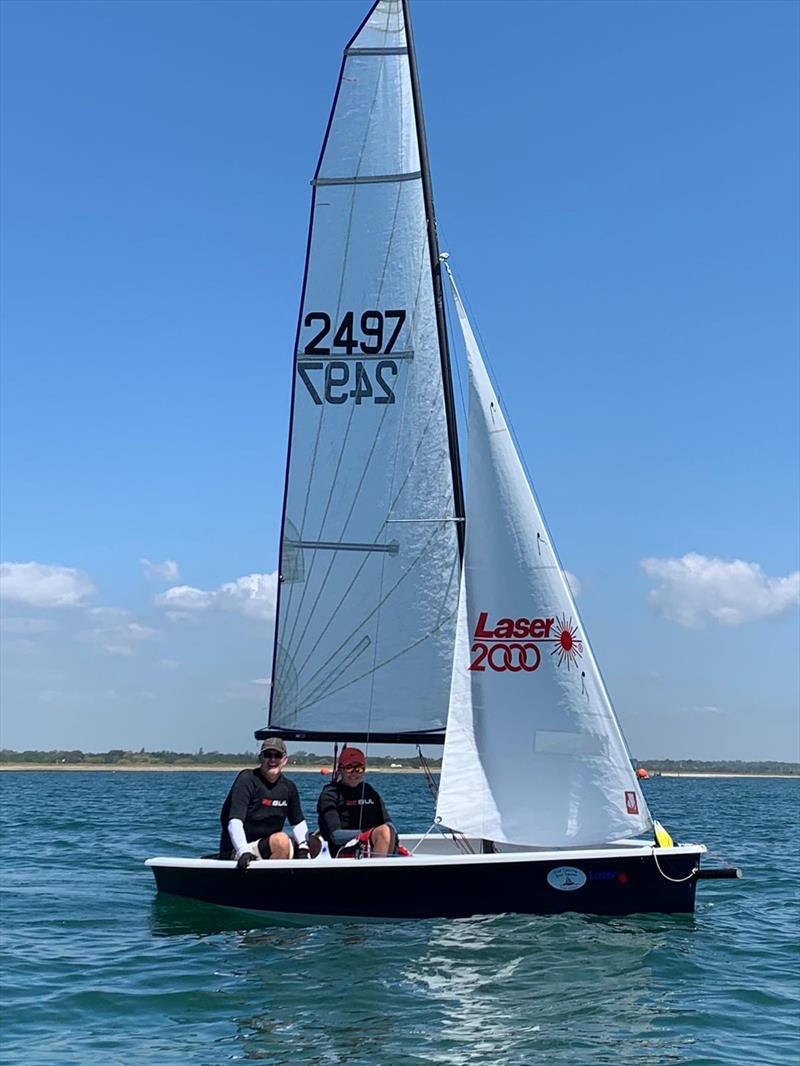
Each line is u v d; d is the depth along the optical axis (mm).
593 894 10039
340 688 11570
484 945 9016
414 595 11508
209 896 10266
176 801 39469
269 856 10055
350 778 10727
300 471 11875
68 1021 7227
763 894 13406
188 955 8891
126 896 12508
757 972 8625
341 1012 7332
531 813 10383
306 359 11953
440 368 11688
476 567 10828
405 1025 7078
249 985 7969
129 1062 6418
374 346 11844
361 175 11977
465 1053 6586
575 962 8609
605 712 10445
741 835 23250
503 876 9836
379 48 12062
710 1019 7324
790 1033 7098
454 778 10461
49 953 9156
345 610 11633
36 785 65625
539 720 10484
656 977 8312
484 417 11070
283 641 11758
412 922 9742
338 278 11953
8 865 15789
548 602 10641
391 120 11992
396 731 11391
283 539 11844
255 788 10414
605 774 10352
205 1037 6871
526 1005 7535
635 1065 6426
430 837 11961
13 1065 6363
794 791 72000
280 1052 6578
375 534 11656
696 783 97375
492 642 10656
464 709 10578
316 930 9586
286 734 11602
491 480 10930
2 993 7859
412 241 11867
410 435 11695
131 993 7816
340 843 10375
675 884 10234
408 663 11445
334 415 11859
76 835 21578
